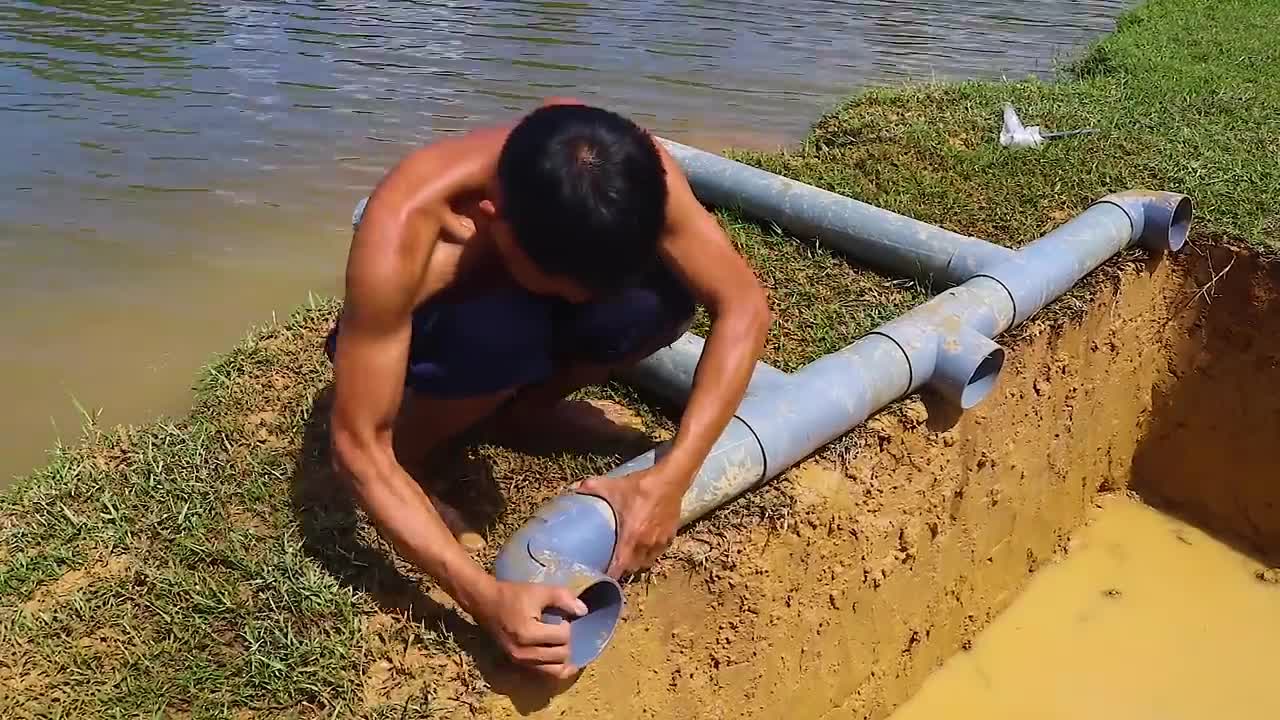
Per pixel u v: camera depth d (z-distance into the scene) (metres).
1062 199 4.35
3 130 6.02
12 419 3.62
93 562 2.46
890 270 3.86
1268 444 4.01
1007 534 3.71
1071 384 3.74
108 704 2.12
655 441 2.96
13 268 4.63
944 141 4.97
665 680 2.57
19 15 8.08
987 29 9.09
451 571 2.10
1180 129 5.09
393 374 2.09
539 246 1.92
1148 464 4.37
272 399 3.11
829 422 2.79
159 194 5.39
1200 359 4.12
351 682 2.18
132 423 3.58
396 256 2.04
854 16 9.43
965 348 3.05
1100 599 3.88
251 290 4.55
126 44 7.61
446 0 9.28
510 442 2.91
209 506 2.62
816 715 3.10
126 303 4.40
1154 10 8.27
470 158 2.19
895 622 3.29
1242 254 3.96
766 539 2.68
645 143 1.98
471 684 2.19
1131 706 3.46
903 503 3.12
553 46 8.14
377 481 2.11
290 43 7.87
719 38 8.58
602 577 2.12
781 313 3.61
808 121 6.78
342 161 5.88
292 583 2.38
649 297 2.49
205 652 2.24
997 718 3.42
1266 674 3.59
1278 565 4.04
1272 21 7.82
